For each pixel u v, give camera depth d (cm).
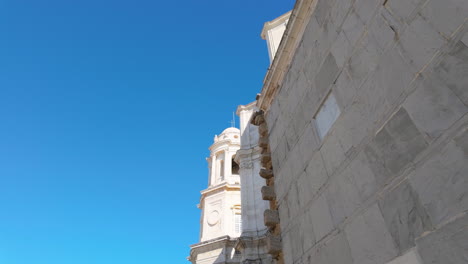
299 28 727
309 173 586
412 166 330
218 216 3409
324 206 511
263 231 2505
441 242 278
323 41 596
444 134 296
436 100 311
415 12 355
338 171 483
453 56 298
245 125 3250
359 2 480
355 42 479
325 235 493
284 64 808
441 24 317
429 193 302
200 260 2997
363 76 447
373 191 390
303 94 669
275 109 855
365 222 396
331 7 576
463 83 284
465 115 277
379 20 423
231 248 2983
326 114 557
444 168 290
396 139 361
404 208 332
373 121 409
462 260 256
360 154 430
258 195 2764
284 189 705
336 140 502
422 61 336
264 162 876
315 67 622
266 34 1284
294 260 595
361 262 391
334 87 534
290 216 647
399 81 368
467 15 289
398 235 334
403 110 354
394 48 385
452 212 273
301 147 643
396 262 330
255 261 2352
